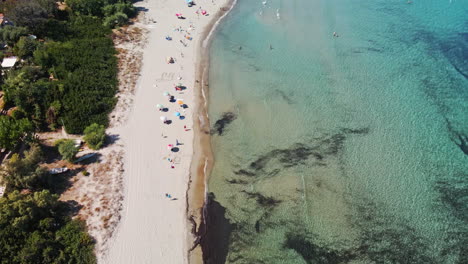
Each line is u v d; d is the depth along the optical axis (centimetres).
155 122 6012
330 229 4616
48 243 4141
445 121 6050
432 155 5516
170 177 5191
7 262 3897
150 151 5531
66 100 6028
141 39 7969
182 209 4806
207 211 4831
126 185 5000
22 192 4684
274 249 4428
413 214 4762
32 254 3944
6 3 7638
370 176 5247
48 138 5569
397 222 4678
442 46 7856
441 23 8712
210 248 4422
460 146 5638
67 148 5138
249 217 4781
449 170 5297
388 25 8700
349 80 6969
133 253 4272
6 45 7162
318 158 5525
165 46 7844
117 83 6669
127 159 5362
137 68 7119
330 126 6028
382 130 5925
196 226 4641
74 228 4388
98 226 4472
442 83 6838
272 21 8950
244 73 7238
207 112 6328
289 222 4703
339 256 4341
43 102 5909
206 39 8219
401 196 4975
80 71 6700
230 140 5859
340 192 5047
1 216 4112
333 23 8819
